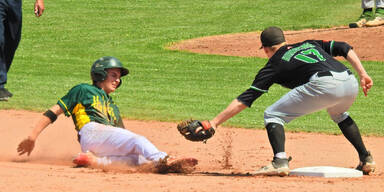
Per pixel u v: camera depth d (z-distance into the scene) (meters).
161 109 28.88
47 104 29.22
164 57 47.19
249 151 20.25
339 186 12.66
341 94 14.39
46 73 39.31
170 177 13.47
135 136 14.97
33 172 13.58
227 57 46.88
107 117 15.90
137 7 75.38
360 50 46.75
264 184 12.62
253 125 25.72
